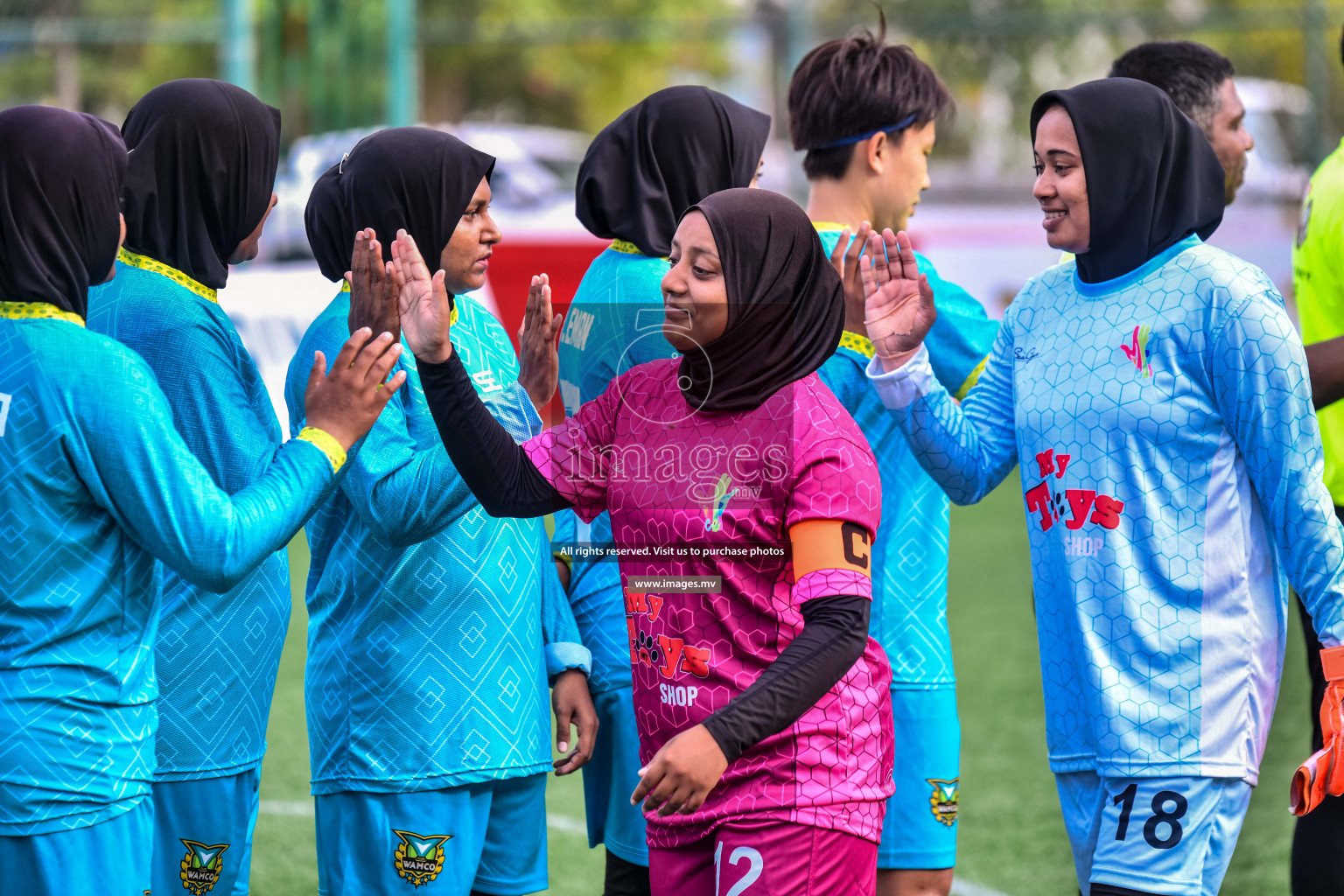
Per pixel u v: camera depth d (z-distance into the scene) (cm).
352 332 926
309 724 1076
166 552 853
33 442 838
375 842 1032
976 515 4100
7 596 840
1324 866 1209
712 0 9069
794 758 839
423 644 1026
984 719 2244
